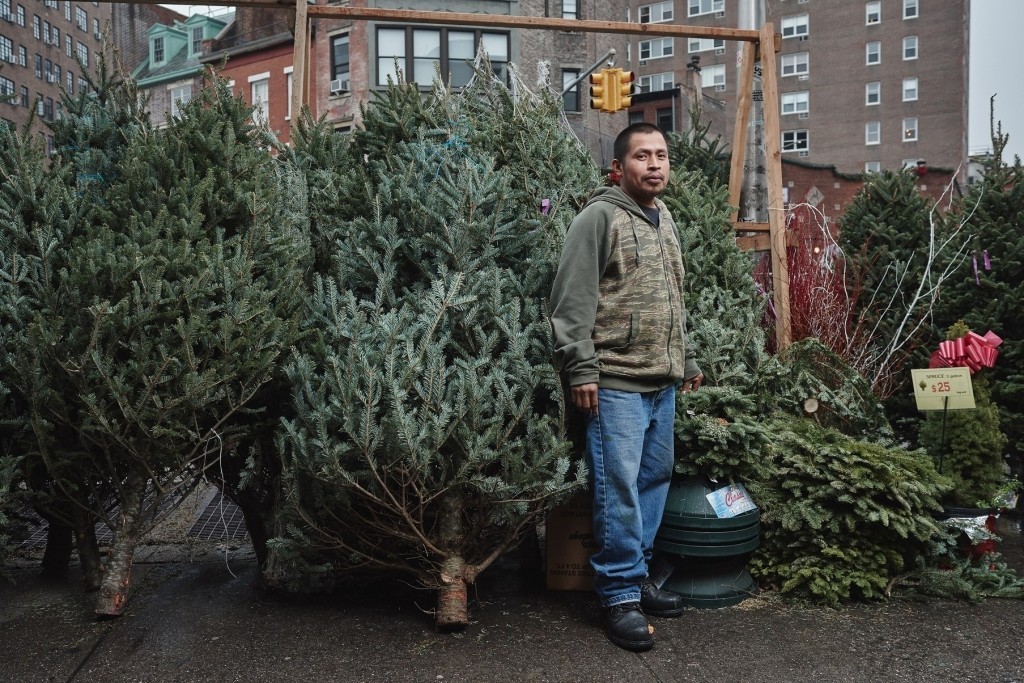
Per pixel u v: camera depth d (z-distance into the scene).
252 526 3.67
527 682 2.72
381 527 3.04
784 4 66.75
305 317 3.32
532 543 3.83
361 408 2.83
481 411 2.92
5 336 3.00
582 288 3.02
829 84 65.56
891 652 2.98
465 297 3.04
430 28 27.36
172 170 3.30
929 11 62.28
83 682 2.71
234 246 3.28
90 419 2.95
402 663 2.86
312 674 2.77
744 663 2.88
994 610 3.40
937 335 4.93
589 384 2.95
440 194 3.25
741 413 3.68
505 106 4.10
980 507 3.72
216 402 3.12
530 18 5.30
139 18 49.19
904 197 5.66
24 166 3.21
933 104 62.38
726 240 4.50
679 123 39.25
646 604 3.33
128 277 2.96
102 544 4.17
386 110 3.86
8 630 3.14
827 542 3.52
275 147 3.93
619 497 3.07
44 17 69.00
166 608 3.37
